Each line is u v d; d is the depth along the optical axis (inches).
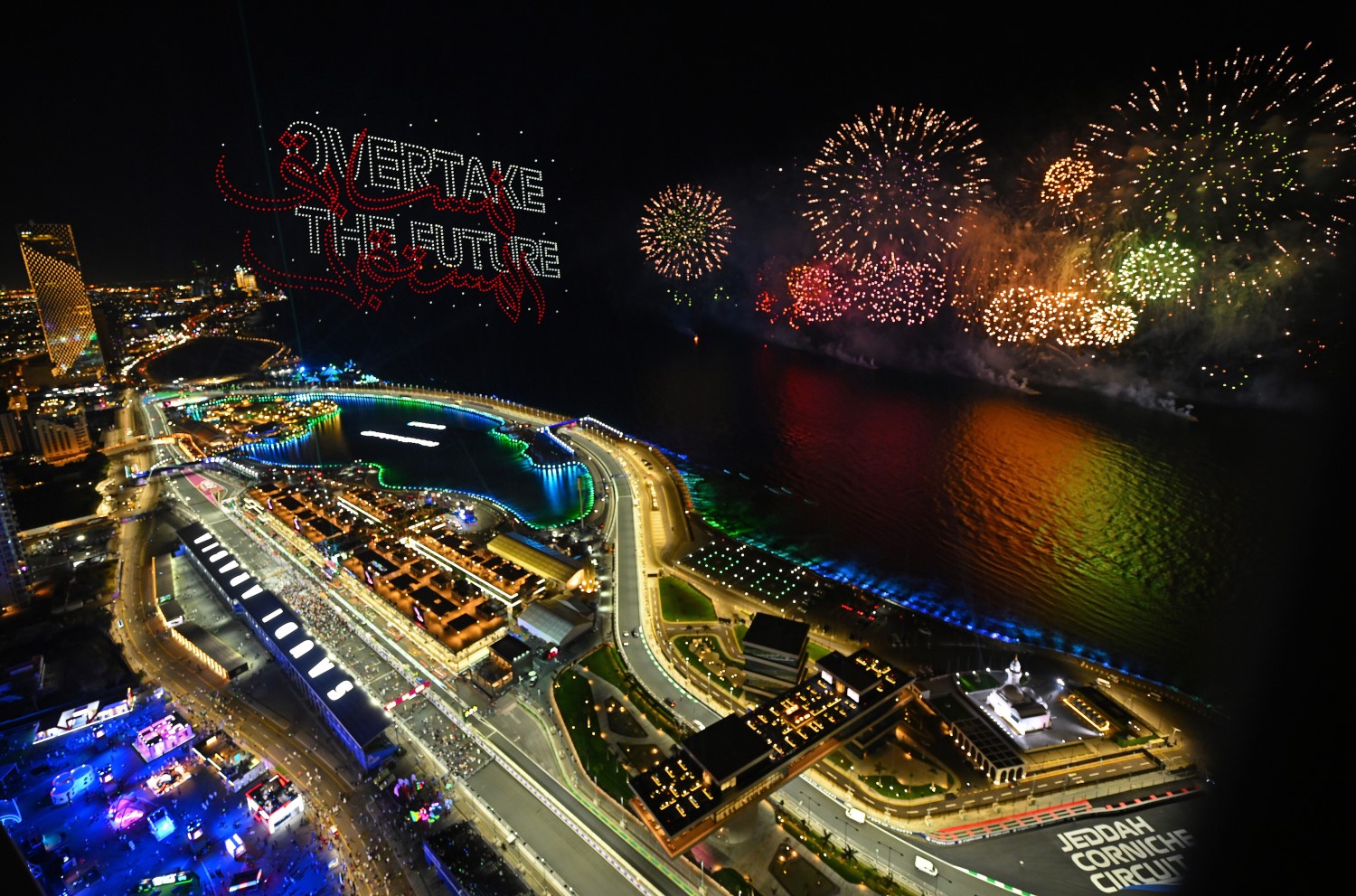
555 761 4771.2
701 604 6525.6
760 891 3826.3
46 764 4746.6
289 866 4035.4
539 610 6112.2
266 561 7367.1
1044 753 4640.8
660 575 7052.2
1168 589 6441.9
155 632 6171.3
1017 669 5093.5
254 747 4891.7
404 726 5083.7
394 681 5536.4
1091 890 3818.9
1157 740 4746.6
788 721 4606.3
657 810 3956.7
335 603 6569.9
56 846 4163.4
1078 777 4512.8
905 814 4311.0
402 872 3991.1
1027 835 4146.2
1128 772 4527.6
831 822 4271.7
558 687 5388.8
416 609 6033.5
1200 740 4761.3
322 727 5078.7
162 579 7022.6
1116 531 7377.0
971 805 4355.3
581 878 3976.4
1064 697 5113.2
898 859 4030.5
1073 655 5639.8
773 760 4296.3
